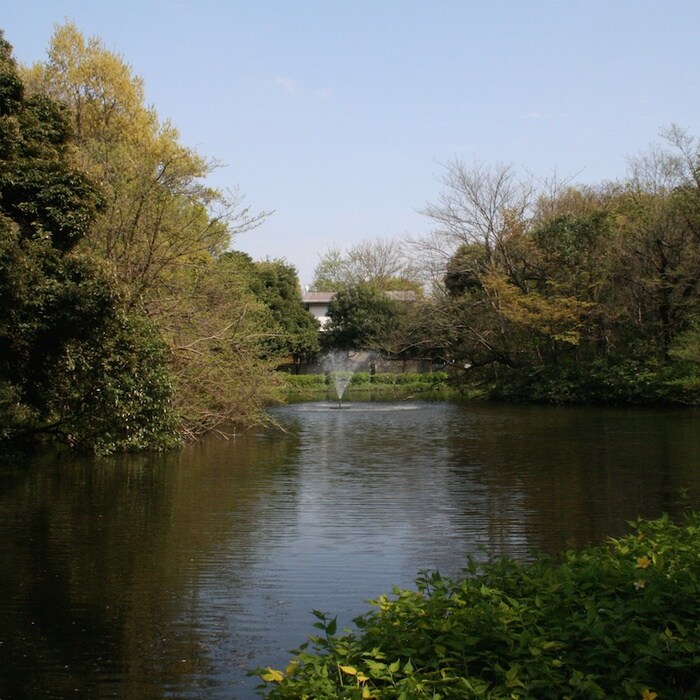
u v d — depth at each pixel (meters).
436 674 4.01
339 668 4.00
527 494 12.36
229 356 21.33
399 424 26.73
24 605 7.00
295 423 27.48
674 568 4.98
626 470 14.78
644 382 33.53
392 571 8.03
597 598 4.77
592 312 36.38
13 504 11.70
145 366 16.59
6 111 14.01
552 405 35.62
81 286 13.32
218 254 22.64
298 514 10.97
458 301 40.31
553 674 3.93
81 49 31.11
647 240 34.19
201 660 5.76
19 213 13.76
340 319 58.69
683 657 4.08
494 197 39.72
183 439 19.69
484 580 5.25
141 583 7.66
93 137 28.42
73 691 5.24
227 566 8.27
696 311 33.47
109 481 13.95
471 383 41.84
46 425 17.75
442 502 11.80
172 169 19.80
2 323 12.66
